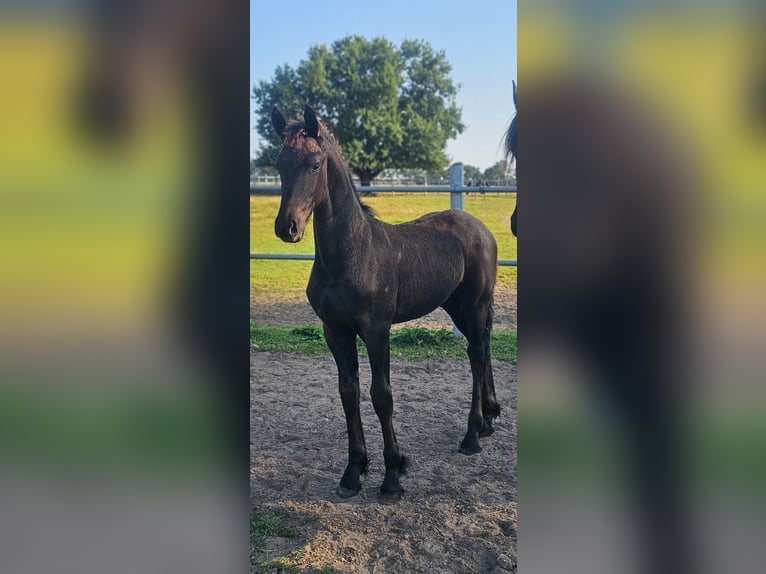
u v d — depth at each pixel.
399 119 30.22
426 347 5.58
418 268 3.08
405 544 2.53
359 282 2.77
